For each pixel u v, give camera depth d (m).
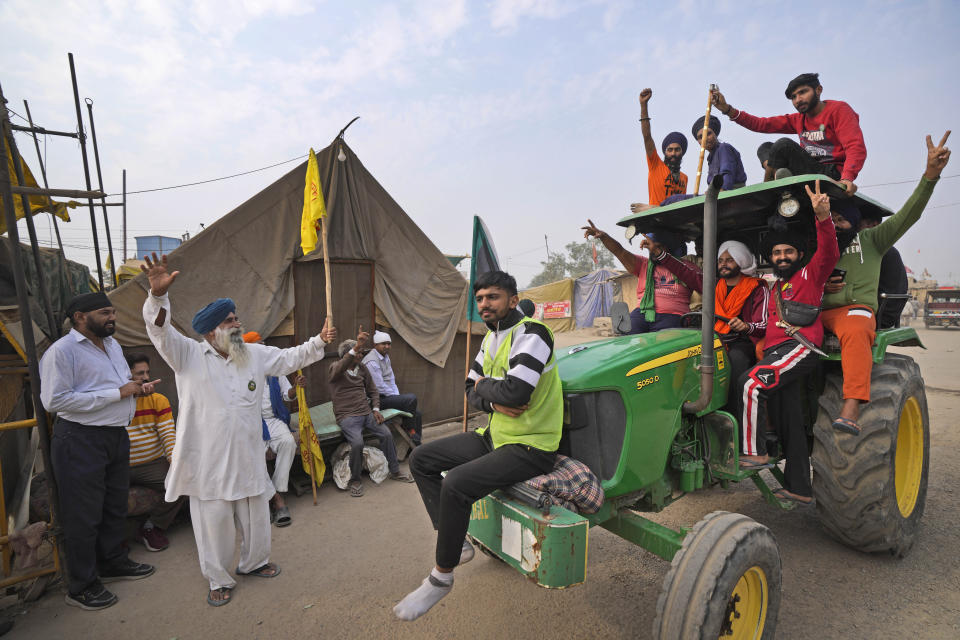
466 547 2.65
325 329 3.82
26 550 3.39
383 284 6.82
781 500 3.42
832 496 3.40
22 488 4.31
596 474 2.62
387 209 6.85
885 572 3.40
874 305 3.31
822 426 3.44
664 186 5.00
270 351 3.69
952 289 24.75
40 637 3.04
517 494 2.40
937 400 8.02
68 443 3.29
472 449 2.77
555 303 28.14
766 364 3.10
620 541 3.99
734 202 3.21
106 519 3.61
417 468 2.79
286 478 4.71
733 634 2.40
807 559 3.60
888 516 3.26
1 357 4.22
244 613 3.22
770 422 3.37
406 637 2.91
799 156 3.21
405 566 3.74
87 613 3.28
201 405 3.31
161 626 3.12
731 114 4.39
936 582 3.26
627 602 3.18
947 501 4.47
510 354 2.47
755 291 3.50
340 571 3.70
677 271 3.81
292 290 6.14
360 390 5.60
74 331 3.44
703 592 2.13
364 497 5.18
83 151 4.79
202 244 5.49
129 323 5.07
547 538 2.14
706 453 3.15
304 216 4.91
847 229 3.33
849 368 3.16
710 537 2.29
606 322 24.03
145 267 3.02
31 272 4.65
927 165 2.90
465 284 7.59
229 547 3.42
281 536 4.31
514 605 3.17
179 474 3.30
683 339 3.09
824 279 3.04
